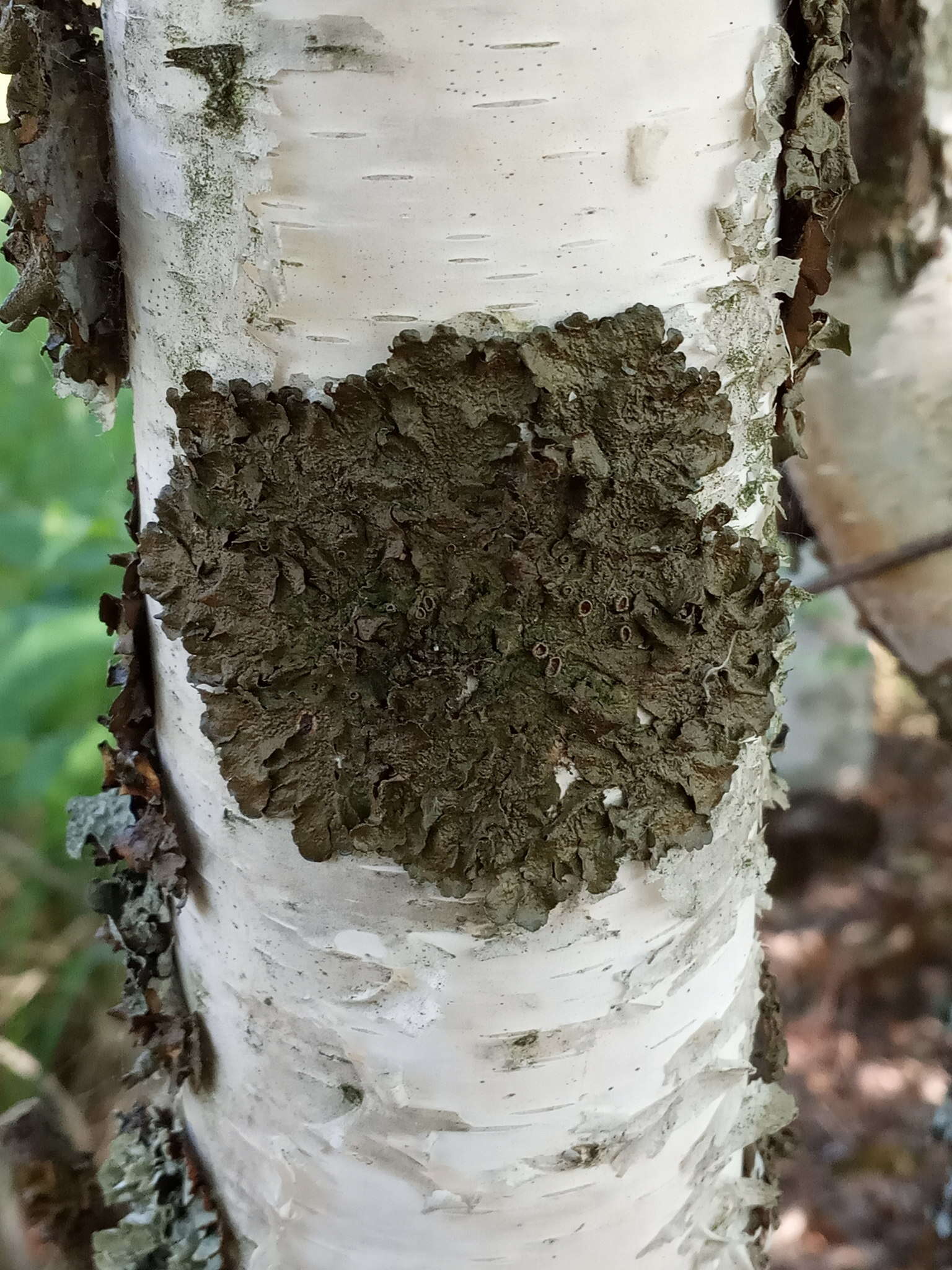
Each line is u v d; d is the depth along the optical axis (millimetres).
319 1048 218
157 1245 267
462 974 204
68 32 190
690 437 177
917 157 326
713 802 202
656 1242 244
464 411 168
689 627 186
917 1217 493
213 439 179
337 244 167
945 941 611
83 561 524
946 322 341
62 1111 439
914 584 375
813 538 412
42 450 582
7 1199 335
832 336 223
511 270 167
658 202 170
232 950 224
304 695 186
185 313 183
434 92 157
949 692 392
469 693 181
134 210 185
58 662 513
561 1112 219
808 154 188
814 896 647
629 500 177
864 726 687
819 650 678
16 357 582
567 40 156
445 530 173
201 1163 267
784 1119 267
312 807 192
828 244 203
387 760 186
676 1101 234
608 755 191
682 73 164
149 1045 251
